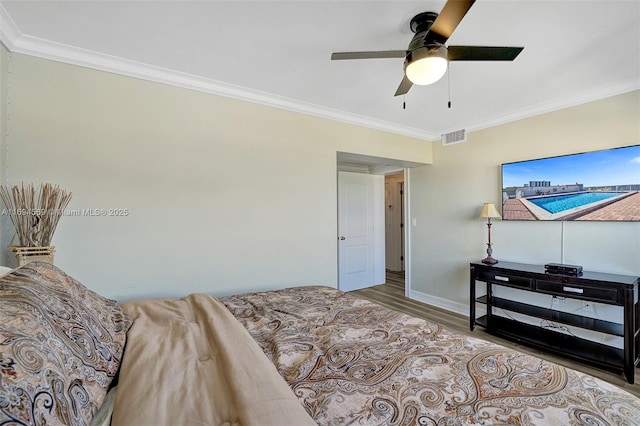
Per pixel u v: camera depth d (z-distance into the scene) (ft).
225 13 5.14
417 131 12.49
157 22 5.39
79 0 4.79
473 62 6.78
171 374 3.16
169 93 7.39
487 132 11.11
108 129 6.66
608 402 2.90
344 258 15.65
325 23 5.42
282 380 3.18
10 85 5.76
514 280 9.12
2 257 5.53
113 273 6.71
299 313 5.62
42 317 2.62
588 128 8.57
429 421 2.70
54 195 5.86
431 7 4.97
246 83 7.93
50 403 2.01
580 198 8.63
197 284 7.71
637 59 6.65
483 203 11.27
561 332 9.34
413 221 14.26
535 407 2.84
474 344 4.27
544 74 7.38
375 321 5.20
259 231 8.68
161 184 7.27
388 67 7.07
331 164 10.17
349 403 2.94
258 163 8.68
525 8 4.98
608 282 7.26
